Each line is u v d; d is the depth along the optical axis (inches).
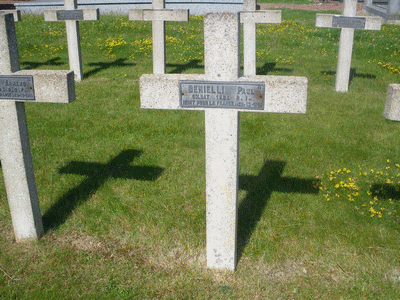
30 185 62.2
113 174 84.9
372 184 79.0
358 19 128.7
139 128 107.8
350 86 143.3
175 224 68.4
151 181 81.9
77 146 97.9
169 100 52.6
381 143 97.9
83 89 140.2
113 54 189.2
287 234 65.1
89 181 82.0
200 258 60.3
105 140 101.1
